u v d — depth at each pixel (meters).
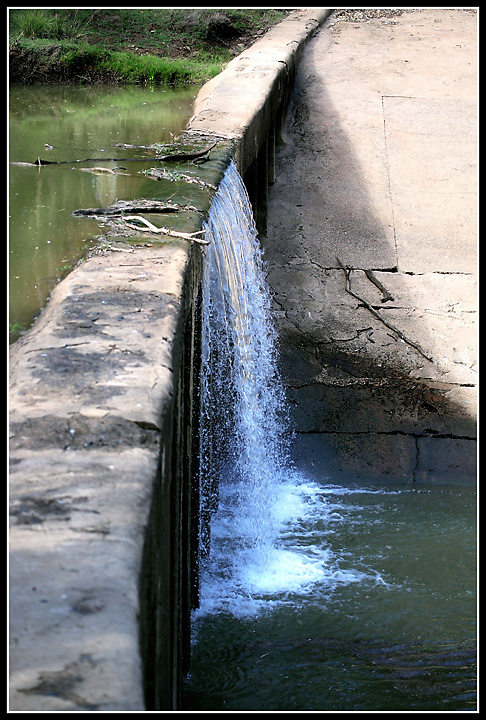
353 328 9.74
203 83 13.64
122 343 3.81
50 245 5.51
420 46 15.19
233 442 7.59
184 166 7.32
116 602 2.27
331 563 6.78
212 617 5.83
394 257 10.68
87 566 2.38
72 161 7.89
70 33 14.88
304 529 7.35
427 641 5.69
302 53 14.41
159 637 2.70
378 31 16.09
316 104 13.05
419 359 9.38
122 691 2.00
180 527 4.15
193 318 5.28
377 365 9.30
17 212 6.20
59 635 2.15
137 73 13.55
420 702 4.79
